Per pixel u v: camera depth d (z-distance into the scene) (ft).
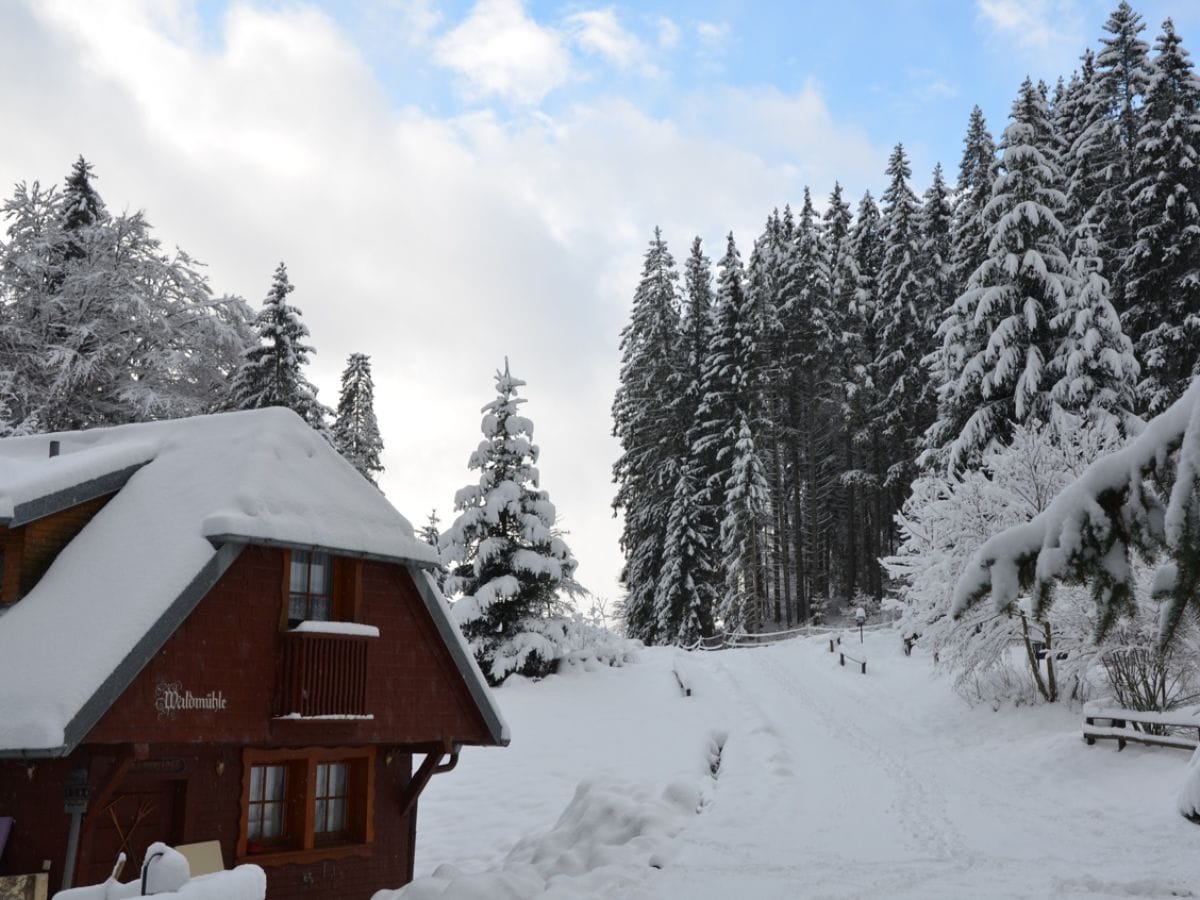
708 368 177.99
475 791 73.77
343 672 44.86
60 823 39.11
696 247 200.95
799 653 133.39
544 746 85.92
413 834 52.44
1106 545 18.54
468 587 111.65
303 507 46.06
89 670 36.70
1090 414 98.58
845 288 188.24
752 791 63.52
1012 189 112.06
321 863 46.85
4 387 104.53
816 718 91.50
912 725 85.25
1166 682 71.61
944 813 54.70
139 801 41.27
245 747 44.34
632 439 182.39
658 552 172.76
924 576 88.12
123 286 113.60
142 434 54.54
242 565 43.52
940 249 187.93
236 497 43.70
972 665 81.61
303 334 125.08
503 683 107.55
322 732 45.24
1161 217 123.75
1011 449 86.94
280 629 44.21
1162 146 125.59
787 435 178.91
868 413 178.40
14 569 44.11
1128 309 127.34
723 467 173.37
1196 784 45.24
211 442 49.93
